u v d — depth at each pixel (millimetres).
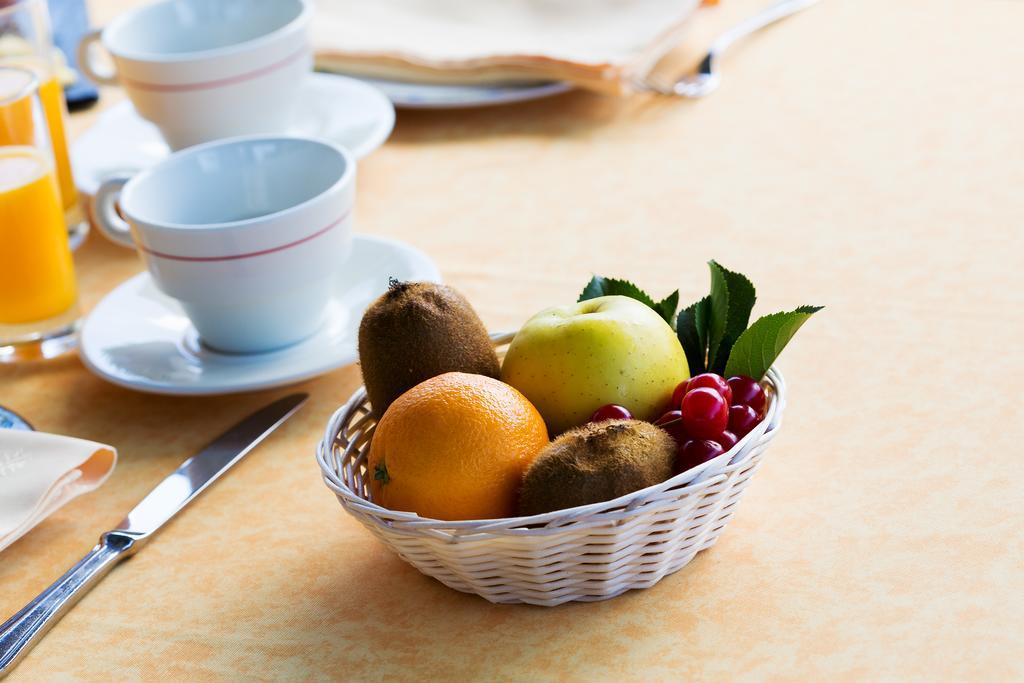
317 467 910
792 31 1478
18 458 888
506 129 1314
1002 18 1421
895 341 952
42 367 1040
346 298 1044
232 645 797
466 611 800
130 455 938
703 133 1243
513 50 1348
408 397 790
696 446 777
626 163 1211
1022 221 1054
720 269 844
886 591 783
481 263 1093
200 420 965
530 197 1177
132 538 856
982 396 897
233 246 941
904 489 841
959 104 1227
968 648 752
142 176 1004
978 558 794
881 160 1160
